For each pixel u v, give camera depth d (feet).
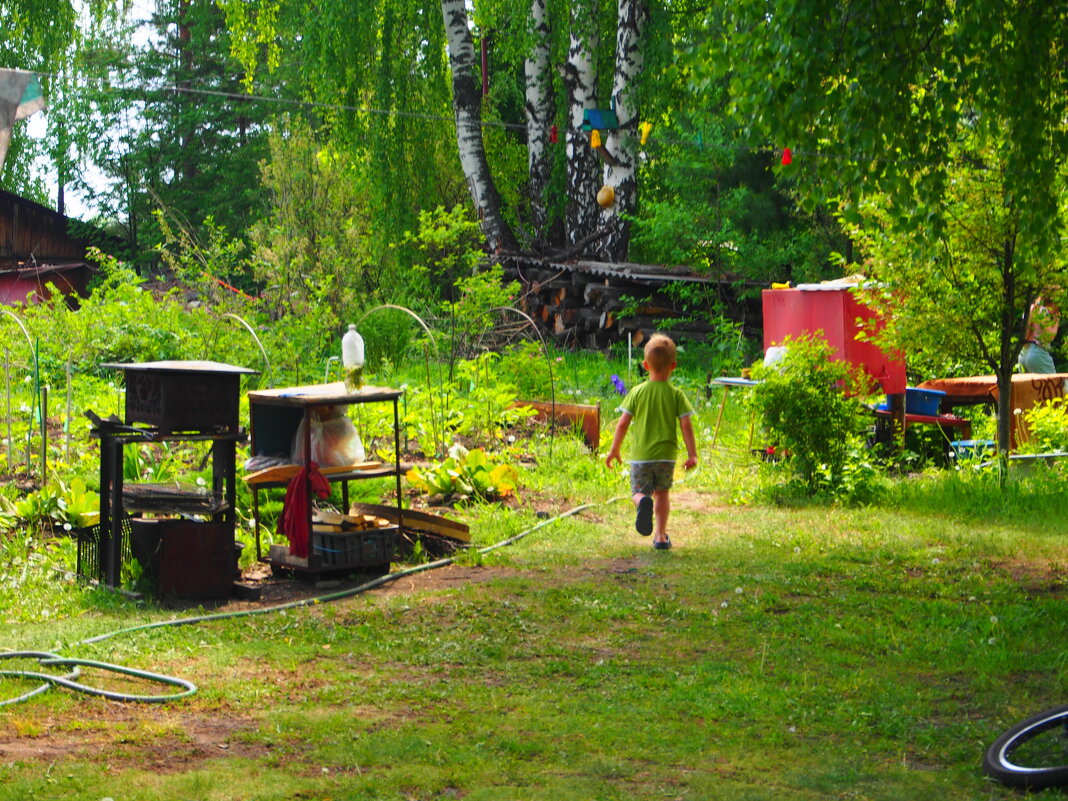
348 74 83.56
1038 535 29.27
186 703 16.74
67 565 25.12
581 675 18.35
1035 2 26.32
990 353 36.58
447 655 19.24
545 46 87.61
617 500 34.50
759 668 18.35
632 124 75.82
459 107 85.40
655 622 21.43
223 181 147.64
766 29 26.30
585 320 78.02
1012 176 27.89
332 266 75.77
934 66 26.68
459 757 14.44
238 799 13.01
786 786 13.58
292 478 25.29
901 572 25.39
